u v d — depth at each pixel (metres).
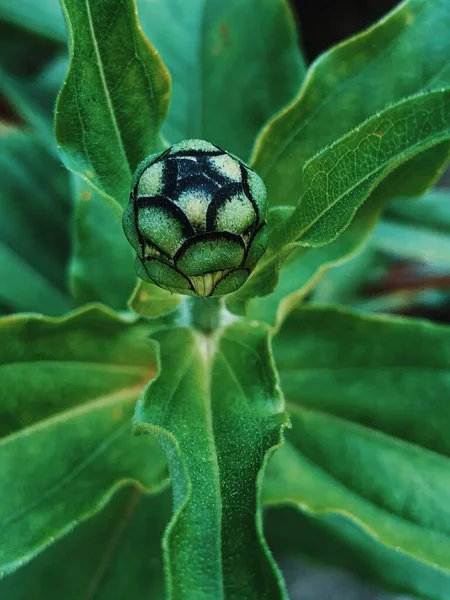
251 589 0.07
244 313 0.10
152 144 0.10
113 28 0.09
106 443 0.11
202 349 0.10
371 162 0.08
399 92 0.11
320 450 0.12
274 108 0.14
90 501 0.11
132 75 0.09
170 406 0.10
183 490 0.08
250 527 0.07
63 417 0.11
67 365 0.11
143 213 0.08
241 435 0.09
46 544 0.10
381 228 0.16
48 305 0.16
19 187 0.16
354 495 0.12
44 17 0.17
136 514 0.14
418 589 0.15
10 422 0.11
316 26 0.23
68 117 0.09
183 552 0.07
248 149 0.14
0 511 0.10
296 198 0.12
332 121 0.11
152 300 0.10
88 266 0.13
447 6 0.11
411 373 0.12
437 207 0.16
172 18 0.15
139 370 0.12
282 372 0.12
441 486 0.12
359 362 0.12
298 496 0.12
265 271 0.10
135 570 0.14
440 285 0.18
